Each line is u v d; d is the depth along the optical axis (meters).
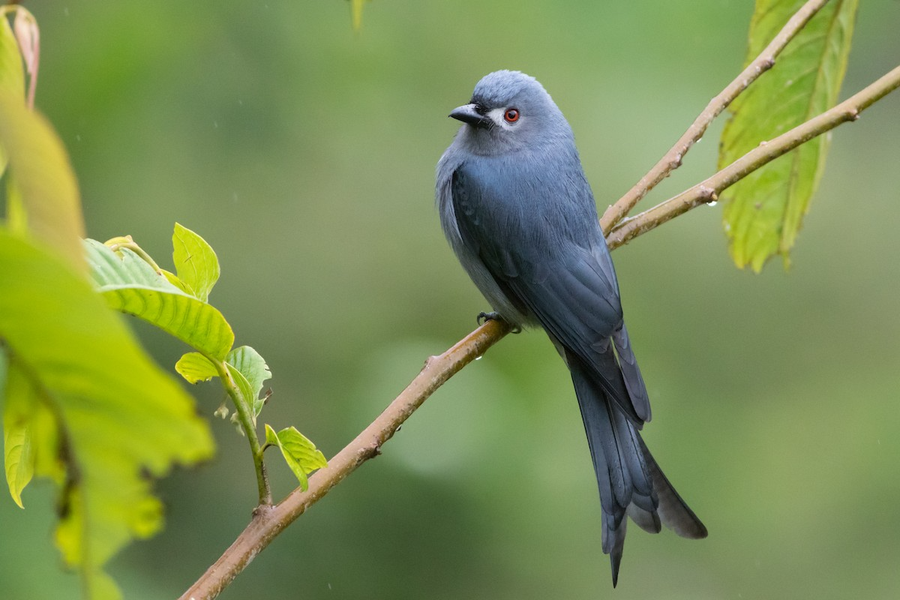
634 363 7.82
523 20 13.45
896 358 14.09
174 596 9.98
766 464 13.55
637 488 6.79
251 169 12.43
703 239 14.06
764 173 7.46
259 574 10.30
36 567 7.93
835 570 12.80
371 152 12.95
